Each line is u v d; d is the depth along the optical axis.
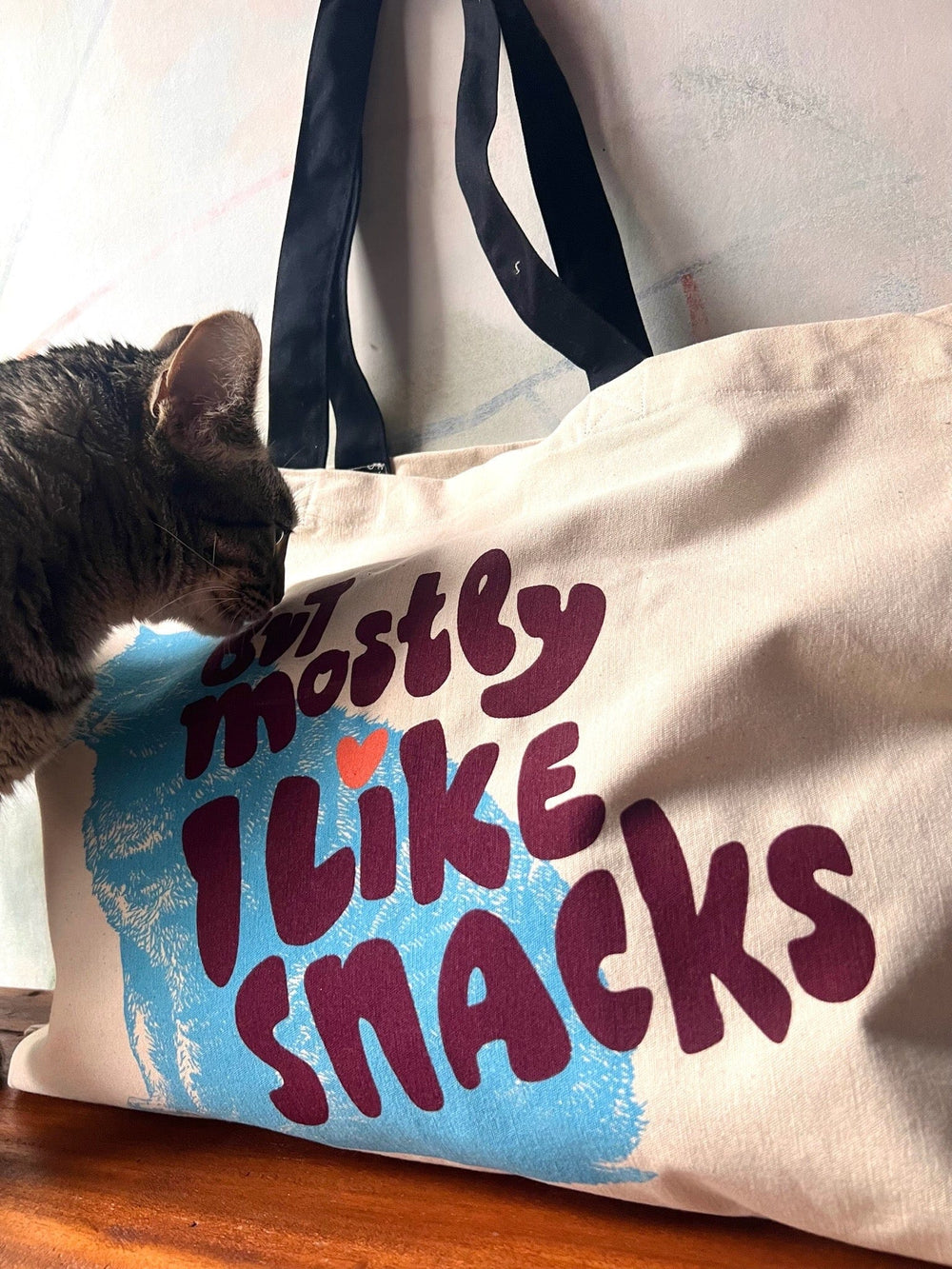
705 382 0.61
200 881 0.62
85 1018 0.66
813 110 0.79
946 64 0.75
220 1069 0.58
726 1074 0.44
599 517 0.60
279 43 1.01
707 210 0.83
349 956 0.54
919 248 0.76
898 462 0.55
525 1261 0.45
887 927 0.44
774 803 0.49
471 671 0.59
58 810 0.74
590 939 0.48
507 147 0.92
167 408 0.77
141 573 0.80
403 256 0.97
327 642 0.67
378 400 0.98
